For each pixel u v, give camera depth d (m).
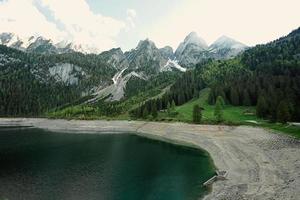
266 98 128.88
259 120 118.69
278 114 103.19
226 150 83.00
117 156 81.56
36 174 62.53
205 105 165.38
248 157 71.94
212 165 69.81
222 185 53.31
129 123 151.12
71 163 72.88
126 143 105.06
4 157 79.75
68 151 89.31
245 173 59.72
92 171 65.19
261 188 49.56
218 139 98.56
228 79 188.25
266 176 55.97
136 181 57.53
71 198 48.56
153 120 146.00
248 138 91.69
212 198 46.78
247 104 153.00
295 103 116.56
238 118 125.88
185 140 108.00
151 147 96.12
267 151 74.31
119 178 59.62
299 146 72.75
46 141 110.00
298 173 54.53
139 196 49.19
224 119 124.25
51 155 82.81
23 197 48.88
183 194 49.59
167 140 110.81
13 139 115.25
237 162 69.19
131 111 181.75
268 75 167.50
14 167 68.50
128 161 75.19
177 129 122.19
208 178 58.75
